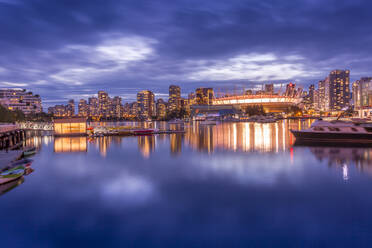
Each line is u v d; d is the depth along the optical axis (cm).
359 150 4581
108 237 1622
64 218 1867
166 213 1934
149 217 1875
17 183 2692
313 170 3150
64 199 2227
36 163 3719
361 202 2111
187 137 7544
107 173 3105
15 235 1652
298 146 5169
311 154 4241
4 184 2650
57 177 2925
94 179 2839
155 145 5700
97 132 8519
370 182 2642
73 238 1617
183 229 1708
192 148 5147
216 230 1694
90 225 1766
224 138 7050
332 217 1852
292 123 17200
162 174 3039
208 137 7444
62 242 1575
